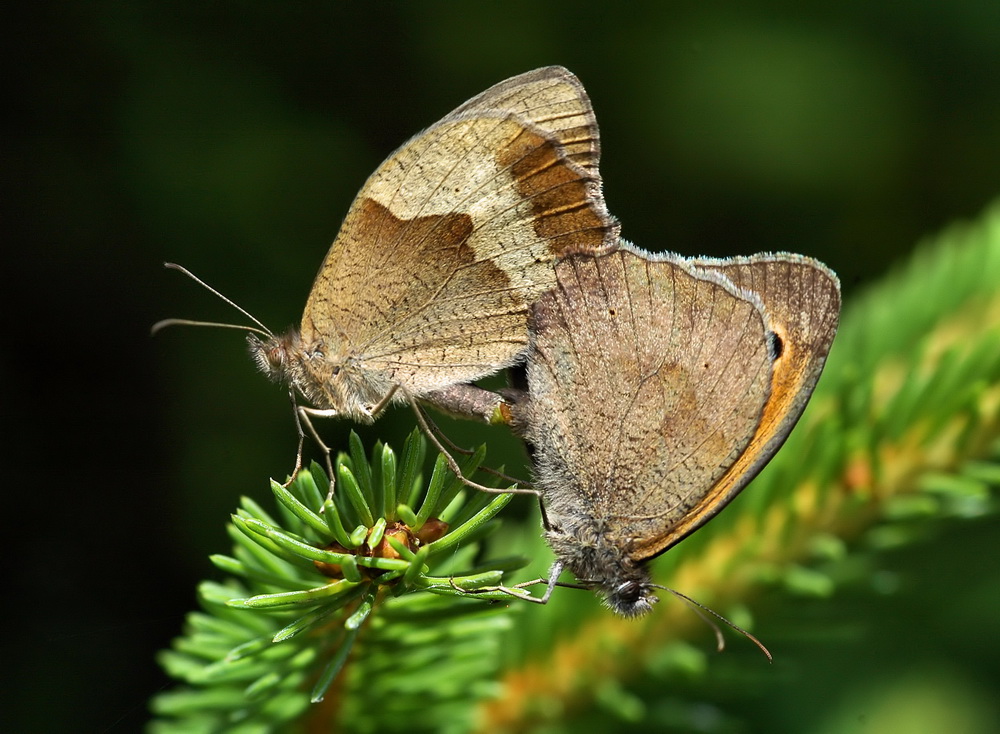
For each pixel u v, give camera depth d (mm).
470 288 398
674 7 438
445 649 381
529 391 396
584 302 393
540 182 396
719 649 387
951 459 388
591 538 388
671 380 389
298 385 401
